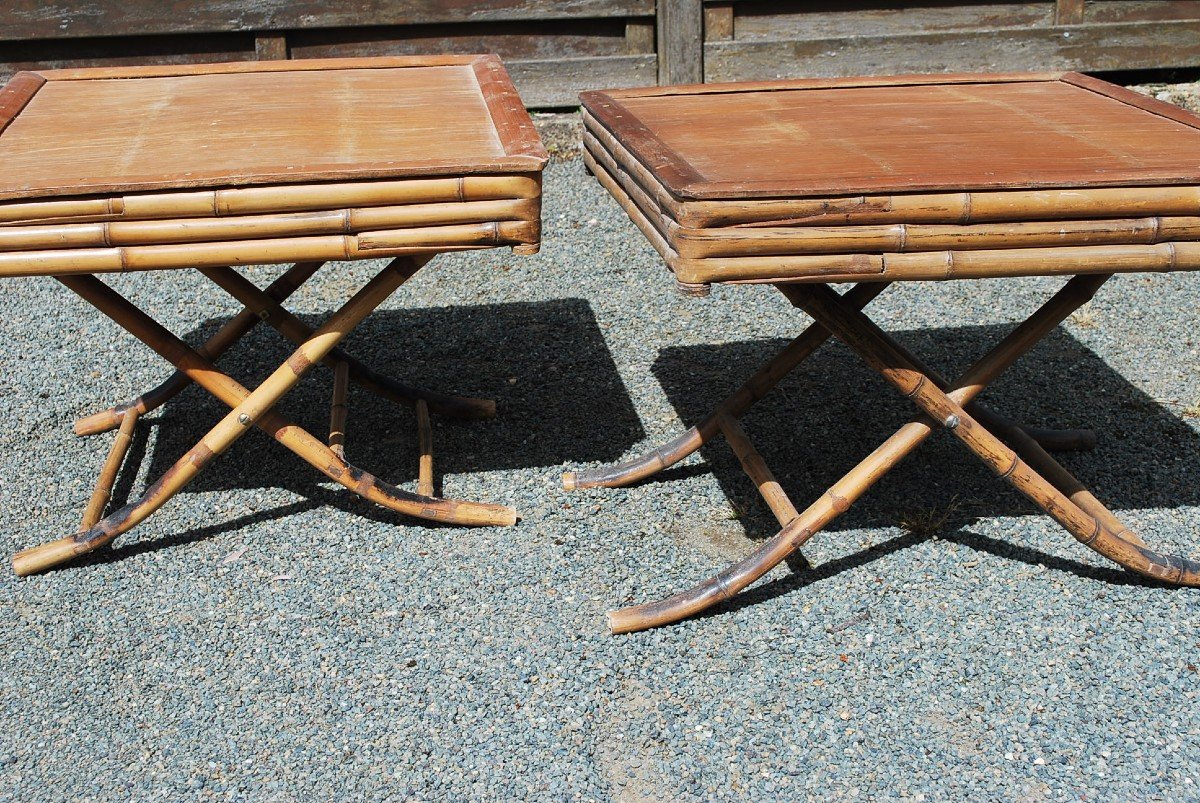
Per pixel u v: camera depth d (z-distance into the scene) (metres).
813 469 2.89
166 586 2.51
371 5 4.91
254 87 2.91
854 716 2.11
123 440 2.84
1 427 3.18
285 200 2.09
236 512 2.77
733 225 1.92
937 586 2.45
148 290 4.04
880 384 3.30
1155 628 2.32
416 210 2.13
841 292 4.00
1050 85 2.88
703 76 5.14
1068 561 2.53
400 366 3.46
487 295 3.94
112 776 2.02
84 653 2.32
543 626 2.36
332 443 2.79
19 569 2.54
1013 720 2.09
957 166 2.05
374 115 2.57
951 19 5.14
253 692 2.20
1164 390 3.26
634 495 2.82
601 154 2.60
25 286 4.07
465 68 3.12
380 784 1.99
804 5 5.09
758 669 2.23
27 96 2.76
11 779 2.02
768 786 1.96
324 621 2.39
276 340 3.64
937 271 1.97
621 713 2.13
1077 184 1.95
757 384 2.78
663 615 2.33
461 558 2.58
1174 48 5.14
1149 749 2.02
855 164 2.08
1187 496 2.77
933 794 1.94
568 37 5.11
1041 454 2.62
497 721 2.12
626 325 3.70
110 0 4.78
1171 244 2.02
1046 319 2.27
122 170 2.14
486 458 2.98
